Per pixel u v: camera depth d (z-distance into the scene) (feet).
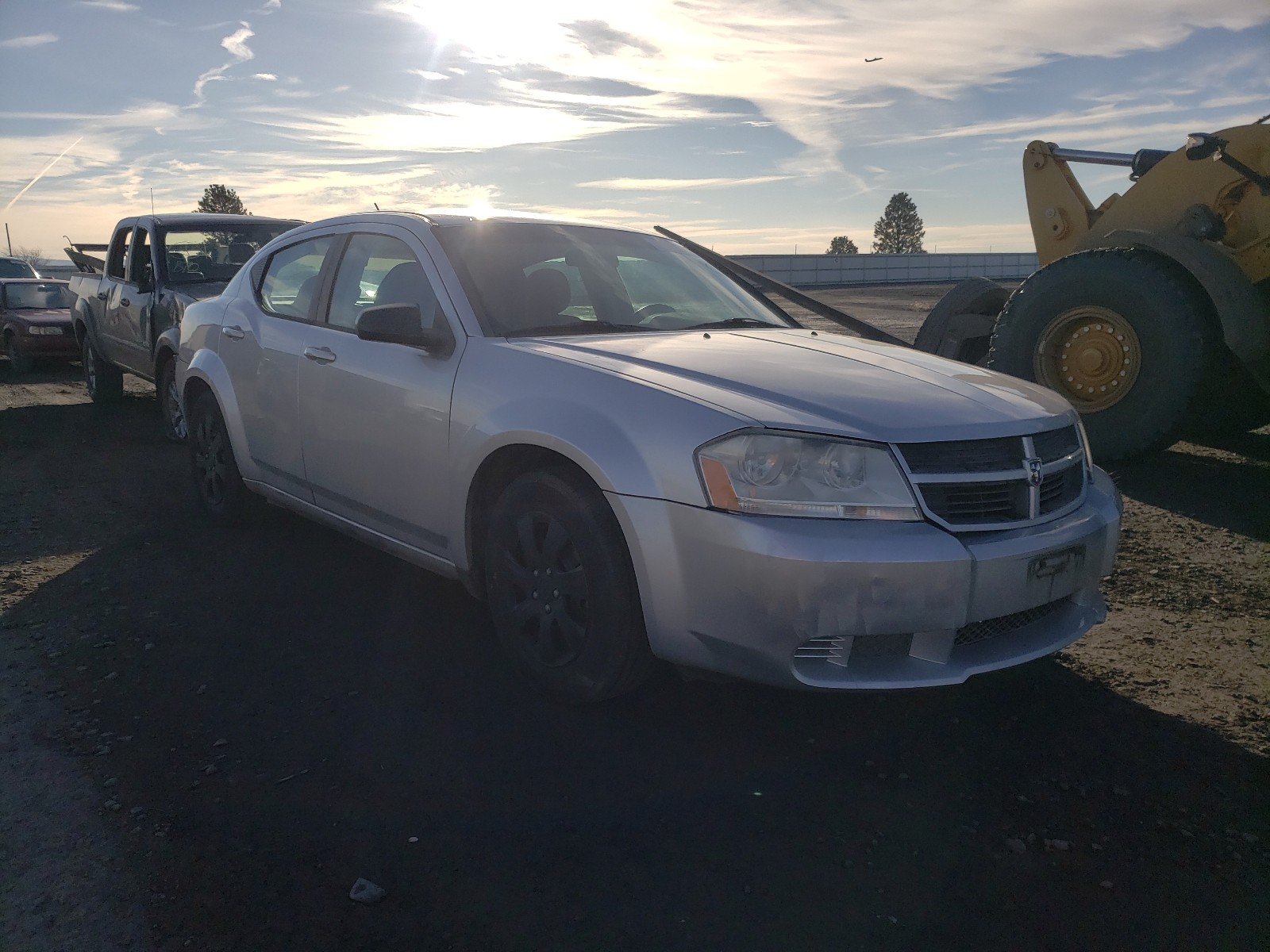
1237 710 10.56
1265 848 8.13
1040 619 9.99
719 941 6.94
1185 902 7.45
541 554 10.27
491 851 7.94
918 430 8.91
